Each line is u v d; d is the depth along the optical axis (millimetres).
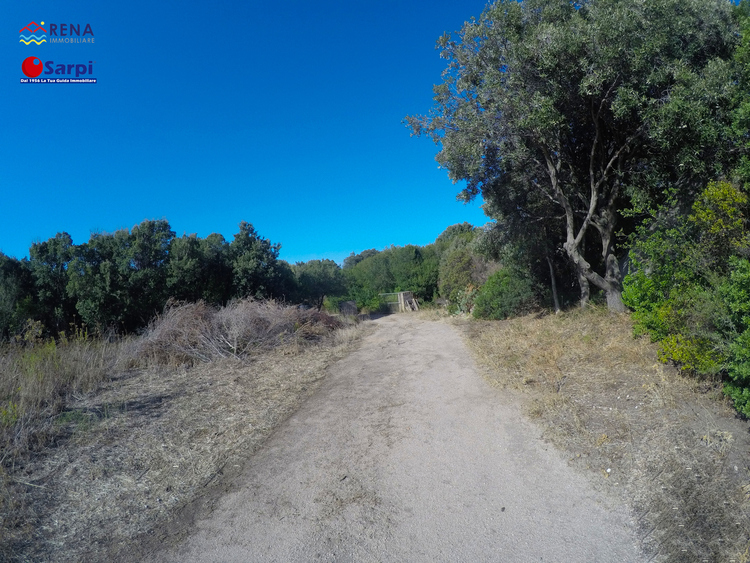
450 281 23938
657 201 9891
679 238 6211
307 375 9070
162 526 3766
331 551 3377
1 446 4914
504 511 3750
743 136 7082
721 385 5004
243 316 12008
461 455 4840
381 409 6578
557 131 9852
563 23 9641
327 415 6461
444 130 11055
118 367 9391
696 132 7883
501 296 16172
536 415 5617
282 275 24016
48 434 5391
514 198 12562
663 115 8156
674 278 6047
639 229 7387
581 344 8484
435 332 15070
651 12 8445
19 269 17734
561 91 9508
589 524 3482
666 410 4891
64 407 6641
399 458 4875
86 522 3779
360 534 3570
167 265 19219
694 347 4941
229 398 7340
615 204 10969
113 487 4344
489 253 16734
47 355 8586
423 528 3598
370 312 33188
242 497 4207
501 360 8695
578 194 11469
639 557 3072
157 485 4414
